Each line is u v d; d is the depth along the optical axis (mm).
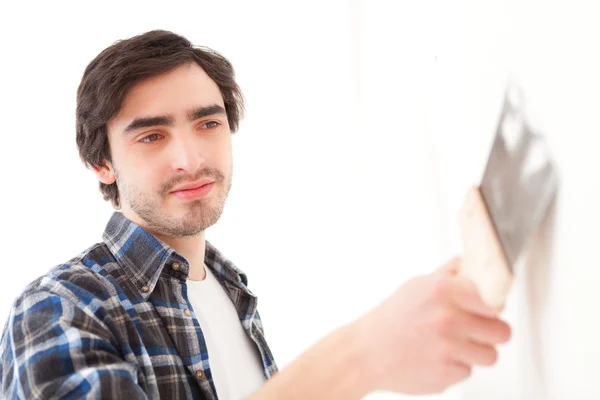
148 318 1088
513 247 515
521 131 589
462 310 562
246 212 2195
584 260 542
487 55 754
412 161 1180
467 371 573
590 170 513
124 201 1192
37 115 2102
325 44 1937
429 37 1029
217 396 1137
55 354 867
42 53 2105
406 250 1271
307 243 2102
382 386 628
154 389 1004
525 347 689
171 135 1122
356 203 1771
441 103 984
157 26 2160
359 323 649
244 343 1271
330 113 1968
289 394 655
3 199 2082
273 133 2148
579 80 519
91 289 1035
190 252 1230
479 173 813
